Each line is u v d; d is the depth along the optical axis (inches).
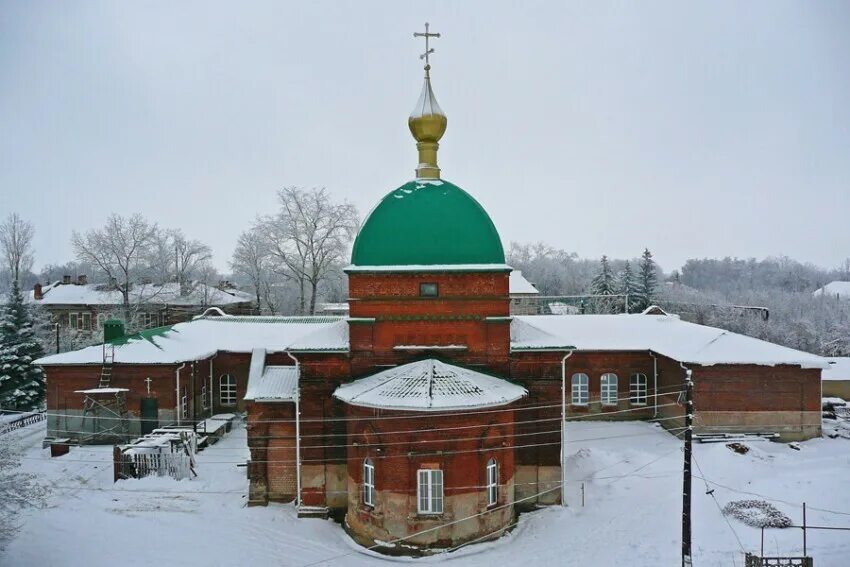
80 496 1199.6
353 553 972.6
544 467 1114.1
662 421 1656.0
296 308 3686.0
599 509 1104.2
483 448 983.0
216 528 1059.9
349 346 1097.4
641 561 911.0
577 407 1728.6
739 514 1039.6
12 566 924.6
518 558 938.1
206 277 3686.0
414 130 1189.1
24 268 3400.6
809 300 4517.7
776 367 1469.0
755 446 1402.6
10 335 2116.1
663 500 1130.7
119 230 2903.5
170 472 1289.4
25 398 2074.3
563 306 3727.9
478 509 978.7
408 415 958.4
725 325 3467.0
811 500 1109.1
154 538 1021.2
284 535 1035.9
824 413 1642.5
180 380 1624.0
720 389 1480.1
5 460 984.3
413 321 1088.8
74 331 2910.9
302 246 2974.9
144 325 2933.1
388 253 1090.1
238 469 1334.9
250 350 1822.1
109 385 1585.9
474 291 1084.5
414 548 959.6
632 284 3799.2
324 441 1110.4
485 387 1007.0
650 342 1723.7
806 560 826.2
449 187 1141.7
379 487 978.1
